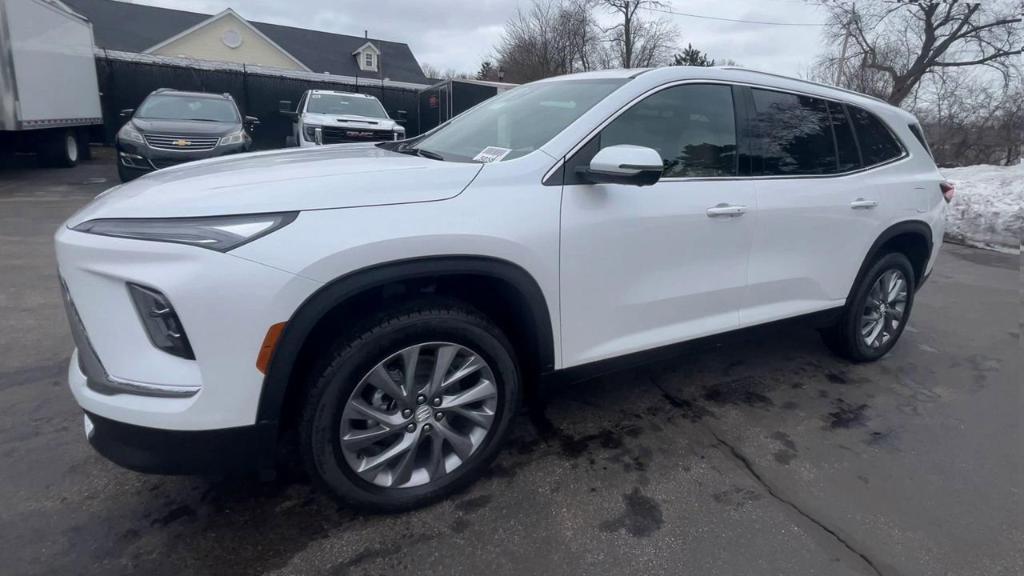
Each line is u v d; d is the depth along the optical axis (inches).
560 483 105.6
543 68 1424.7
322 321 87.4
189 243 75.4
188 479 103.1
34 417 121.0
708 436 123.3
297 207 80.8
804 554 90.4
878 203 148.4
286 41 1651.1
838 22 949.2
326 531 92.0
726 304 125.0
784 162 132.2
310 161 103.7
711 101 122.1
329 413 85.4
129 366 77.9
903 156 159.3
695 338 121.0
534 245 95.8
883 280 159.2
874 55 933.2
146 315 76.7
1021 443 124.6
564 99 119.6
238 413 79.1
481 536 92.0
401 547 89.1
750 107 127.7
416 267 86.2
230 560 85.6
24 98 443.5
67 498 97.3
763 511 100.0
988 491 107.7
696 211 114.6
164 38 1448.1
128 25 1450.5
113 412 77.2
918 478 111.2
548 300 100.0
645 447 118.2
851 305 152.9
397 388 90.7
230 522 93.3
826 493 105.8
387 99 871.7
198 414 77.0
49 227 293.9
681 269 115.6
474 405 100.3
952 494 106.6
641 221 107.5
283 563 85.4
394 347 88.2
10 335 160.7
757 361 163.9
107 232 77.9
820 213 135.9
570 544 90.8
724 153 122.6
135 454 79.3
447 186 91.4
